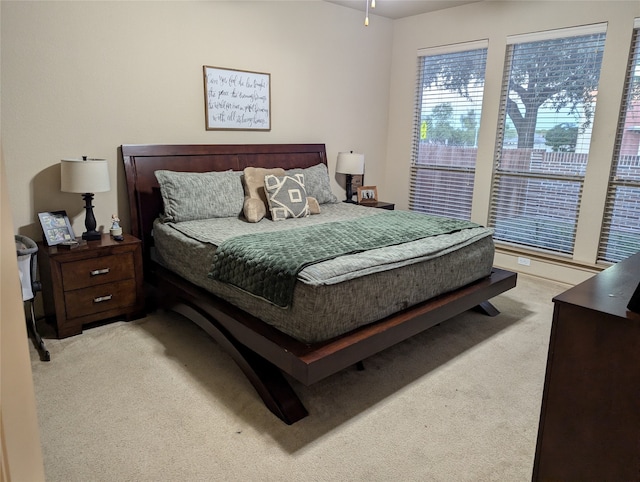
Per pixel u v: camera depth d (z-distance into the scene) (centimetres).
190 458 183
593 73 368
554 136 399
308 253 234
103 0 308
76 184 284
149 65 337
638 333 121
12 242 64
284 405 210
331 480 172
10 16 274
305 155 445
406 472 177
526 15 398
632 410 126
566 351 136
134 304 315
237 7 375
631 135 355
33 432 71
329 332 214
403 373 251
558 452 145
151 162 344
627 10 340
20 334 65
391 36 506
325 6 436
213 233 292
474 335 298
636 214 360
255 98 401
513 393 232
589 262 387
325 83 454
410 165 516
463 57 453
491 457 186
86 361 257
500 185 443
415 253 253
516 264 432
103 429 199
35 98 291
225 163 384
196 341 286
